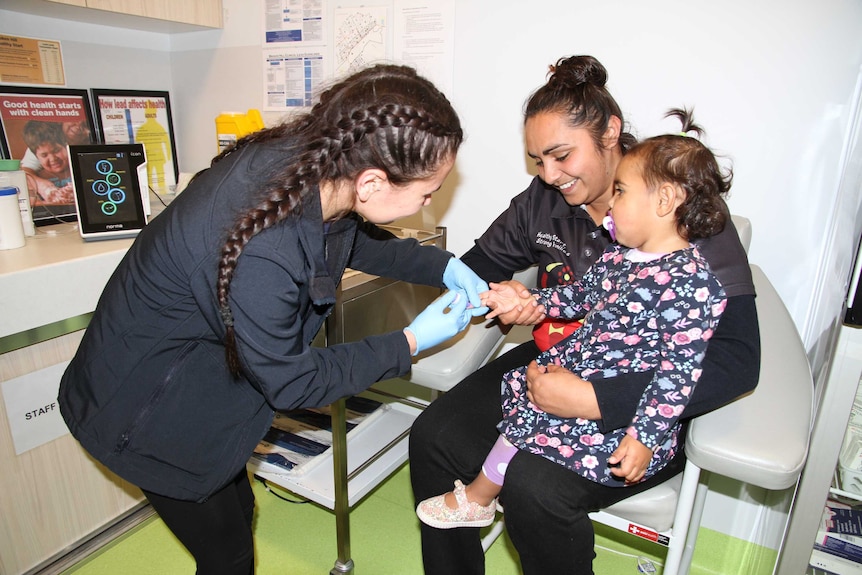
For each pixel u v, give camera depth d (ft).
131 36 6.38
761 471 2.60
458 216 5.65
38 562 4.75
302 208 2.55
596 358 3.41
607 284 3.56
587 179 3.61
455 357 4.02
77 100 5.90
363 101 2.52
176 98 6.92
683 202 3.14
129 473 2.95
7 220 4.48
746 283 3.12
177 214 2.67
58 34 5.72
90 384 2.97
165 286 2.69
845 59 3.89
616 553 5.14
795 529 3.07
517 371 3.87
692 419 3.01
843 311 2.78
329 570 4.88
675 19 4.31
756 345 3.03
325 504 4.45
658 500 3.22
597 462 3.15
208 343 2.87
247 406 3.03
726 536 5.22
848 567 3.41
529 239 4.36
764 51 4.09
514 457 3.34
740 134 4.30
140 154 4.99
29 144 5.50
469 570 3.87
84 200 4.76
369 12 5.49
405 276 4.01
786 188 4.26
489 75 5.13
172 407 2.88
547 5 4.73
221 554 3.36
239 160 2.72
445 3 5.14
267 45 6.10
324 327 4.14
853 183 3.69
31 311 4.13
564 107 3.42
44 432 4.57
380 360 3.02
